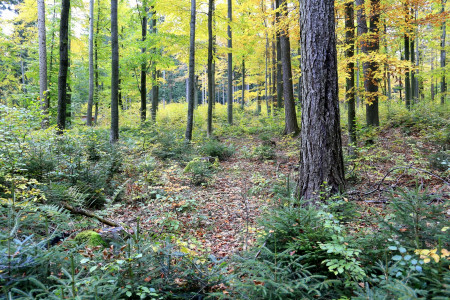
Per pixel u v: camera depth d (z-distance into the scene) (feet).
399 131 34.53
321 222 9.05
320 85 14.79
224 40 74.64
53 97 45.55
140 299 7.20
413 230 7.75
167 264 8.32
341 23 32.19
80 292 6.37
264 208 13.66
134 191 20.13
